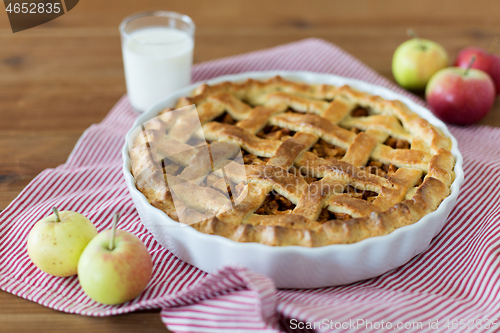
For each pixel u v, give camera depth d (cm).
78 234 59
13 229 64
